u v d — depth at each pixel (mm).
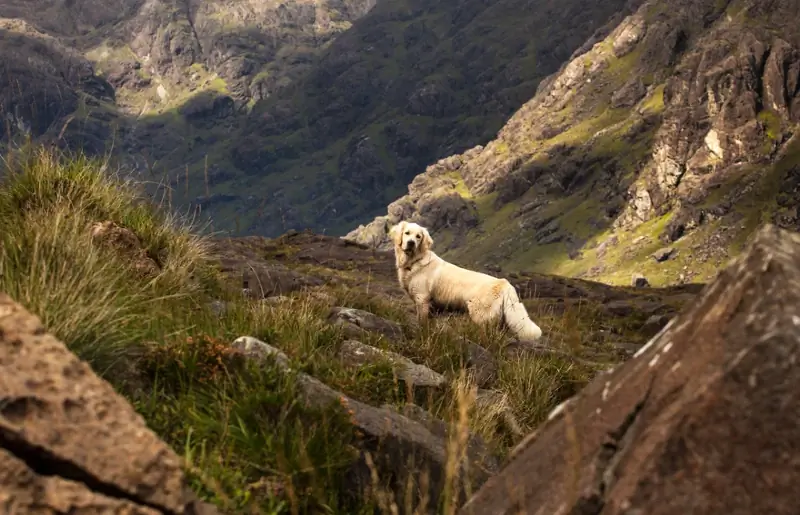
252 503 1956
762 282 1398
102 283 2934
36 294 2389
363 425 2445
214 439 2205
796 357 1277
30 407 1506
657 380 1498
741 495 1237
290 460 2146
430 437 2617
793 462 1221
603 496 1392
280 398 2371
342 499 2229
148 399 2342
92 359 2309
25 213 3740
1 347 1586
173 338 2688
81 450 1488
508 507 1636
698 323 1518
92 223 3898
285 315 3623
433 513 2303
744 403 1282
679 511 1268
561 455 1588
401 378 3291
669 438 1324
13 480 1367
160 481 1528
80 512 1392
